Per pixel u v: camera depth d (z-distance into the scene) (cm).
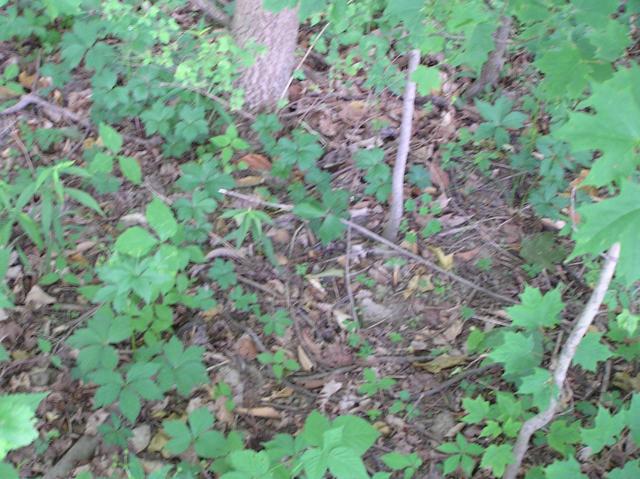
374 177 185
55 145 202
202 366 147
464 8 106
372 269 183
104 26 205
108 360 144
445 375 163
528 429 130
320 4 103
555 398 119
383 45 189
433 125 214
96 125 205
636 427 110
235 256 182
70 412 150
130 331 149
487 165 203
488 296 178
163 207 146
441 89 221
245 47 193
